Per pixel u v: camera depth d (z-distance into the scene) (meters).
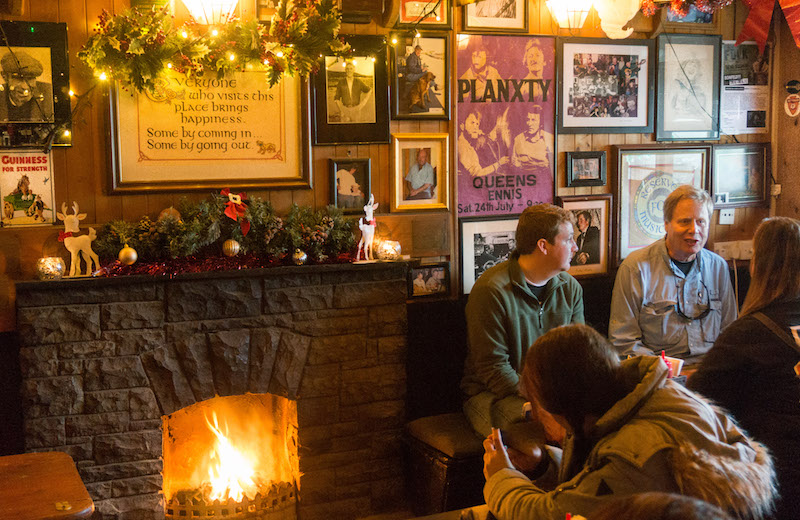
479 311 2.99
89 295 2.74
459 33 3.40
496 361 2.99
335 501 3.21
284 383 3.05
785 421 2.06
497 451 1.78
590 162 3.72
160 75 2.79
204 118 2.99
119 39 2.67
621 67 3.73
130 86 2.87
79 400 2.77
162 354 2.85
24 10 2.73
